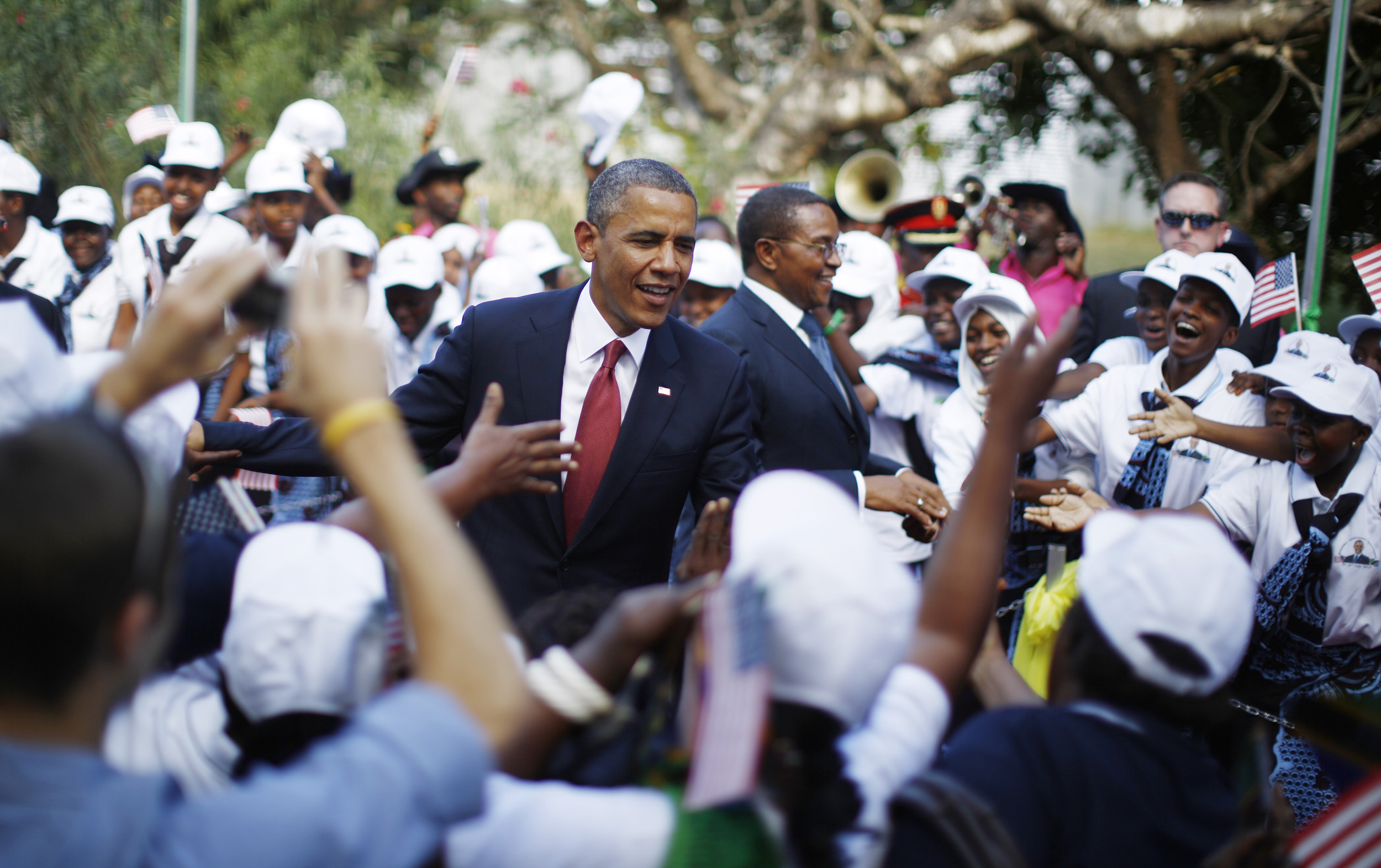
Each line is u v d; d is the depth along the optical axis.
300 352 1.19
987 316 4.05
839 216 7.68
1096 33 8.43
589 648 1.41
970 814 1.45
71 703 1.00
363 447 1.17
